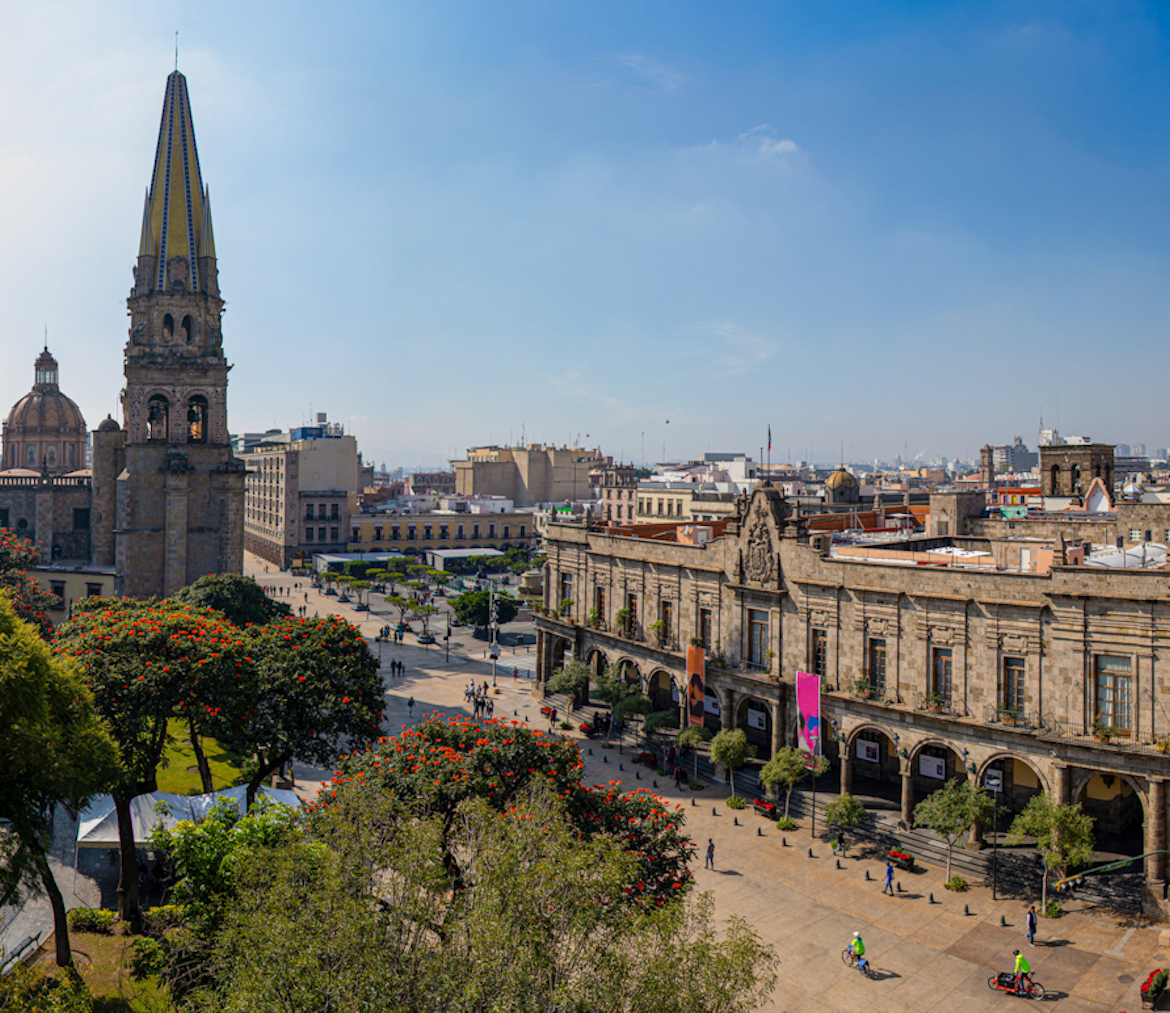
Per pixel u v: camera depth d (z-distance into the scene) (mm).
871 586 52938
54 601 81312
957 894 44125
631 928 22734
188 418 92375
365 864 24391
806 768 53688
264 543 193500
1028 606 45344
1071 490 105375
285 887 22516
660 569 68750
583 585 78000
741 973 22094
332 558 170250
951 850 46312
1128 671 42500
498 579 159125
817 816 53719
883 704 51312
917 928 40812
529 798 31734
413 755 34688
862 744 59156
